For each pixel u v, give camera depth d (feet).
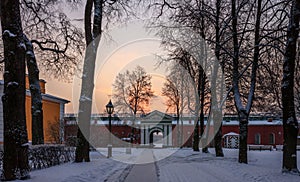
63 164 53.57
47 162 49.39
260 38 57.11
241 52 63.57
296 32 46.21
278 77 73.20
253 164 60.80
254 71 61.26
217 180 39.73
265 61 68.39
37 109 64.64
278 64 68.28
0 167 41.32
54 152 52.47
